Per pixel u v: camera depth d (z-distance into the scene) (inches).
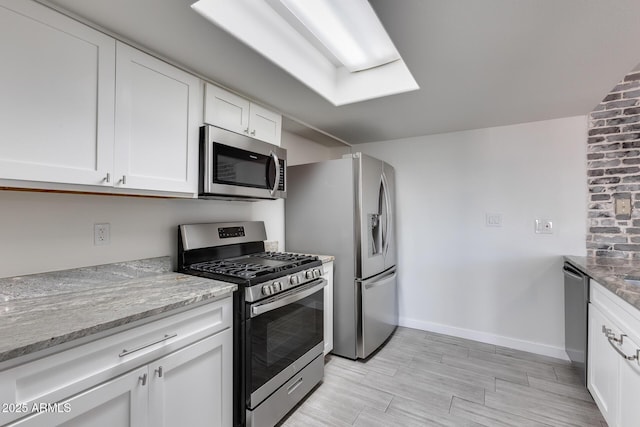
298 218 109.8
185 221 78.7
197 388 54.0
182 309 51.1
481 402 76.7
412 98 83.9
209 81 70.8
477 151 114.6
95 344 39.9
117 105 52.7
